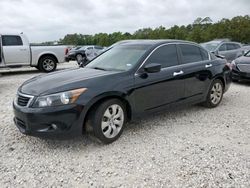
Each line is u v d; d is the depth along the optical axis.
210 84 5.68
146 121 5.03
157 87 4.54
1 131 4.55
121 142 4.08
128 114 4.32
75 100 3.61
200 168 3.29
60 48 13.39
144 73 4.36
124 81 4.09
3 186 2.97
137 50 4.75
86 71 4.44
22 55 12.27
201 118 5.21
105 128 3.95
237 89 8.23
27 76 11.75
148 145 3.97
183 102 5.12
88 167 3.37
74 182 3.05
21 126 3.86
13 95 7.48
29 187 2.96
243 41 53.66
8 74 12.56
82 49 24.27
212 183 2.98
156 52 4.70
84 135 4.30
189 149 3.82
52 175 3.19
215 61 5.85
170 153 3.71
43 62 13.02
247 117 5.27
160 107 4.70
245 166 3.33
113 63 4.70
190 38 58.62
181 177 3.11
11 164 3.45
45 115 3.51
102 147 3.92
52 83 3.85
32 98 3.65
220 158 3.54
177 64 4.98
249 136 4.31
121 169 3.31
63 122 3.57
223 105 6.19
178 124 4.87
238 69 8.84
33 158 3.60
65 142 4.09
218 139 4.18
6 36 11.88
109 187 2.95
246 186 2.92
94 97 3.73
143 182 3.03
